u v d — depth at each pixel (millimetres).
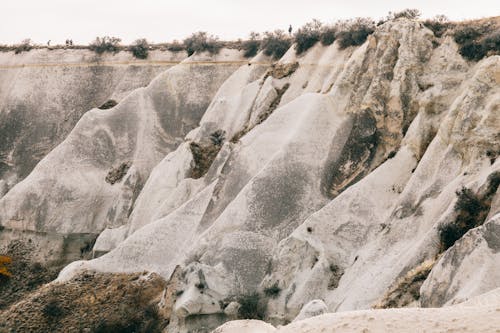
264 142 47875
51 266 53344
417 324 12711
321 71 54906
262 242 42031
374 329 12766
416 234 37562
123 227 51250
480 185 35469
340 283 37969
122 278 44750
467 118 39094
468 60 44562
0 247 55125
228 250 41625
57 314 42875
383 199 41500
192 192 50156
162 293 42656
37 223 55156
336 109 47719
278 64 57438
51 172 56969
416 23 46844
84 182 56469
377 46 47406
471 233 30312
